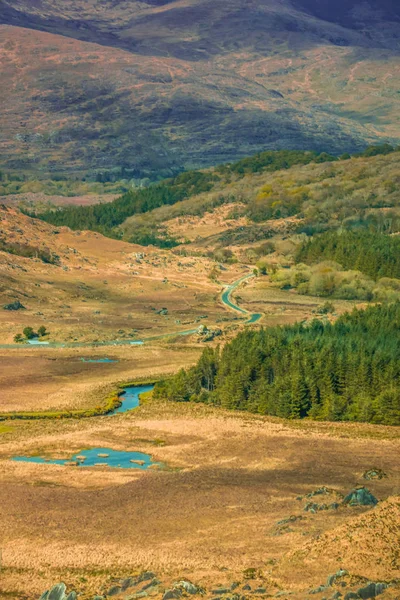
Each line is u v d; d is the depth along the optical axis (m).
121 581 129.62
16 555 142.75
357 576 119.38
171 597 120.69
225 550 141.25
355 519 142.12
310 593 117.44
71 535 152.12
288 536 145.75
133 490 178.88
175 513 162.75
